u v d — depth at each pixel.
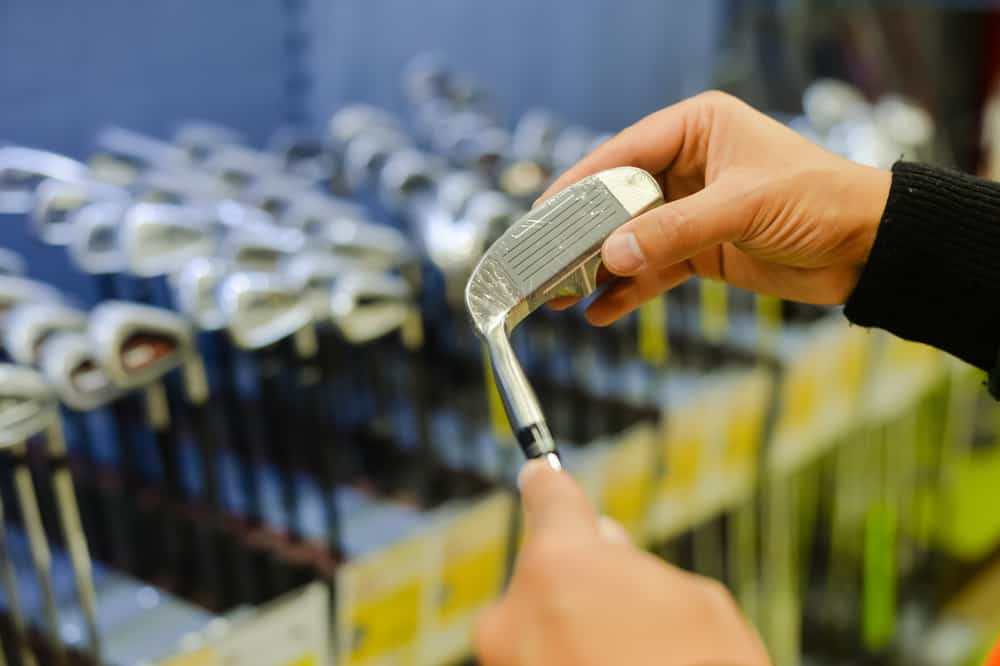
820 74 2.95
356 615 1.29
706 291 1.94
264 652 1.20
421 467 1.56
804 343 1.99
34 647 1.27
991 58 3.26
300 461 1.59
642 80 2.93
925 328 0.92
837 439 2.29
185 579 1.42
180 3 1.92
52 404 1.15
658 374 1.79
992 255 0.87
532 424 0.71
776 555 2.35
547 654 0.48
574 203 0.86
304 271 1.37
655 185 0.87
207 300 1.32
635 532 1.70
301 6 2.11
